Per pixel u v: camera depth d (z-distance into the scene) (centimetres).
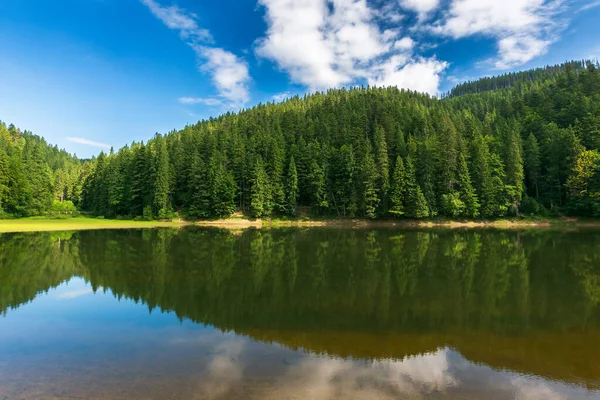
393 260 2452
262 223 6844
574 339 1034
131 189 7525
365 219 6669
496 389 733
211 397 674
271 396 680
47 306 1365
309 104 14562
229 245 3356
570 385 759
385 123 8481
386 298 1476
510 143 6631
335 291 1598
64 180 11562
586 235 4216
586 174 5762
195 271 2061
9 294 1554
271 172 7312
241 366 821
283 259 2503
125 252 2830
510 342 1006
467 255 2672
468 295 1530
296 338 1022
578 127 6662
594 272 2027
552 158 6550
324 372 795
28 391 701
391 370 812
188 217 7256
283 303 1403
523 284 1734
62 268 2147
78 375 772
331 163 7488
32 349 930
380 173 6512
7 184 6938
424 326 1137
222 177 7169
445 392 714
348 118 9625
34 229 5094
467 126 8244
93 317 1216
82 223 6266
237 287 1669
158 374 776
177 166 7906
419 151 6706
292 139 8919
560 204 6400
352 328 1114
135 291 1598
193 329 1096
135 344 966
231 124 12119
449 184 6334
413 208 6159
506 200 6206
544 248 3047
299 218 7069
